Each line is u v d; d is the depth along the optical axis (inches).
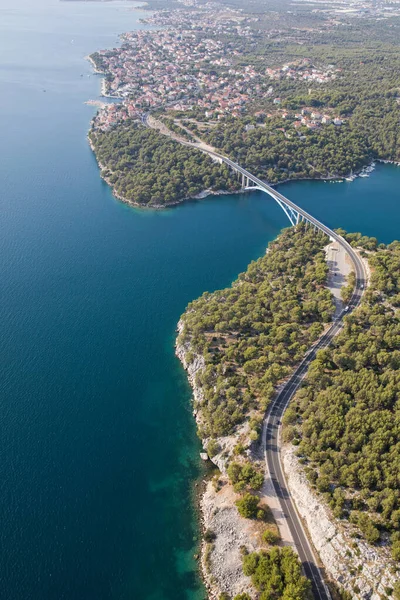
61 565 6628.9
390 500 6304.1
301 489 6919.3
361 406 7824.8
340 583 5940.0
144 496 7509.8
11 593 6309.1
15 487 7578.7
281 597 5703.7
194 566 6619.1
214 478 7701.8
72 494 7509.8
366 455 6998.0
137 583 6446.9
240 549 6505.9
